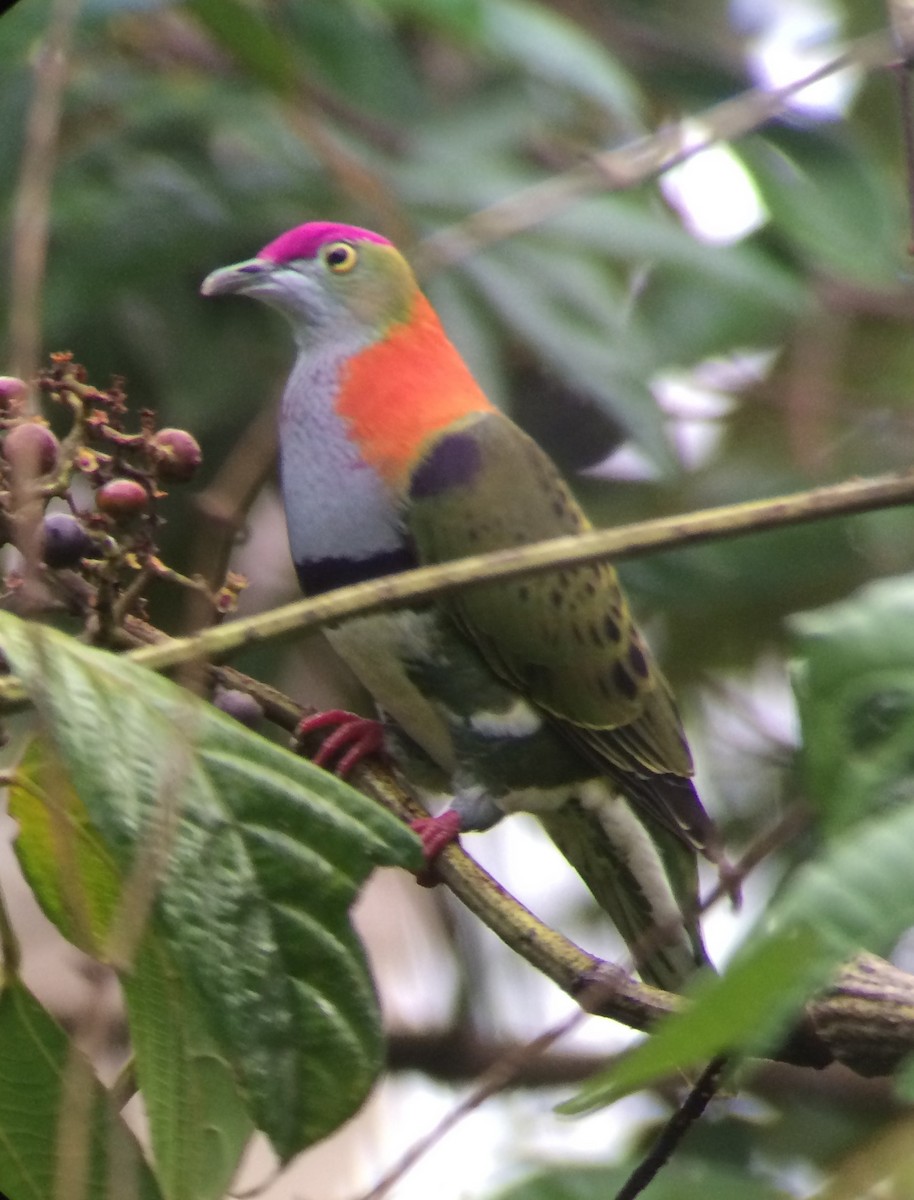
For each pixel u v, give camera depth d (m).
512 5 8.75
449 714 9.12
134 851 4.70
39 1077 5.30
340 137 10.35
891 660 4.12
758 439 12.39
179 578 5.98
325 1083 4.97
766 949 3.34
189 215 10.10
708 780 11.94
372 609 5.30
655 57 11.58
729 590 10.85
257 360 11.17
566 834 9.55
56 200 9.91
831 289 12.28
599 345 10.30
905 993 5.49
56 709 4.73
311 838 5.03
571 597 9.10
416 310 9.39
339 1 10.27
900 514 11.41
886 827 3.52
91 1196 5.20
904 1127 4.21
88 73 10.29
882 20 12.91
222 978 4.89
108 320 10.95
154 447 5.94
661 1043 3.42
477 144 10.70
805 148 10.44
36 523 5.32
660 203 11.57
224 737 5.04
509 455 9.22
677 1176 7.46
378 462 9.06
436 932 11.88
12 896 11.22
